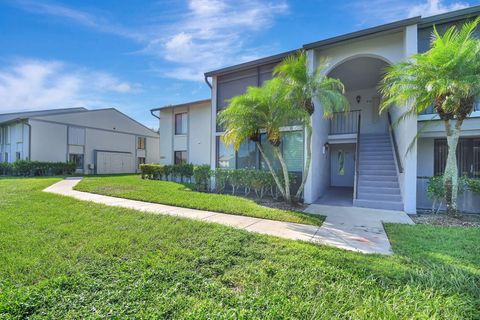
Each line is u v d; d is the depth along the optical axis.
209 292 2.74
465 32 5.65
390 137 10.48
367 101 12.67
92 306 2.39
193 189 11.31
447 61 5.58
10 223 5.27
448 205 6.58
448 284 2.83
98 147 24.22
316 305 2.47
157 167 15.64
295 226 5.57
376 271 3.15
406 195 7.28
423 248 4.07
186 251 3.85
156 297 2.57
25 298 2.44
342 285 2.85
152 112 18.20
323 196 10.16
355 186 8.35
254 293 2.71
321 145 10.32
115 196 9.08
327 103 7.00
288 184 8.20
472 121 7.42
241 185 10.14
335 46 8.73
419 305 2.45
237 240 4.33
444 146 8.75
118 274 3.08
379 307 2.41
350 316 2.31
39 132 20.34
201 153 16.14
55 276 3.08
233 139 8.34
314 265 3.36
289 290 2.77
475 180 7.05
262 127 7.96
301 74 7.07
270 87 7.37
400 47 7.88
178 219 5.68
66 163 21.05
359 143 10.45
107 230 4.88
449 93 5.85
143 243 4.19
